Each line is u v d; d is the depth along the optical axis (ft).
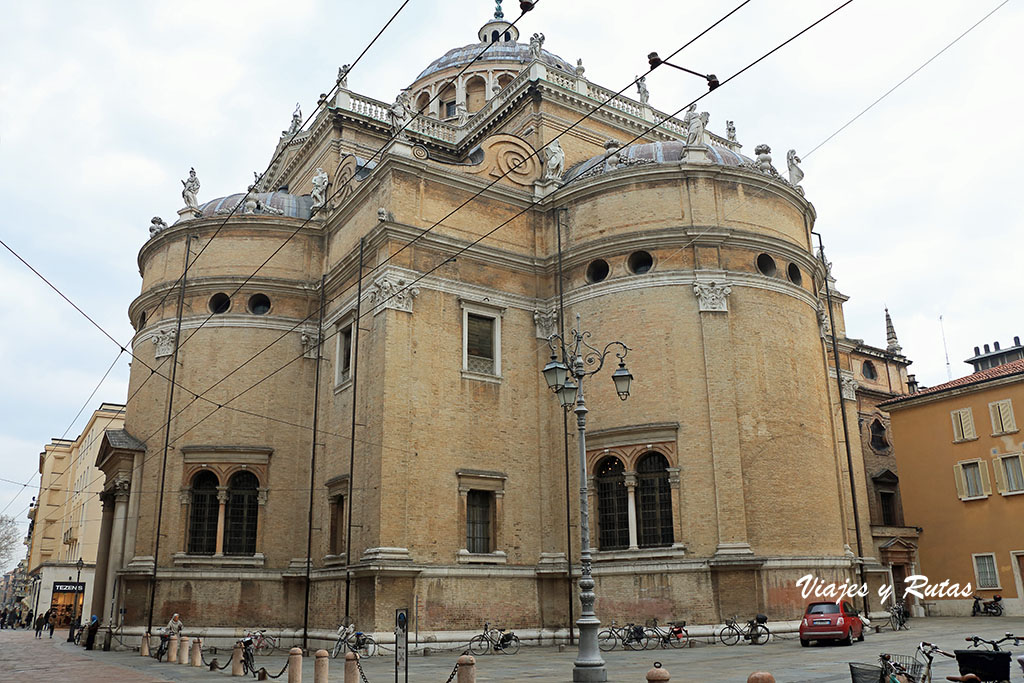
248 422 108.06
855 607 99.76
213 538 105.09
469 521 96.32
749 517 92.17
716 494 91.66
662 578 91.15
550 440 102.99
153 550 104.63
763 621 85.87
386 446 90.38
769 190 106.11
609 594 93.66
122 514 106.32
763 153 111.45
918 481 148.15
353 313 102.94
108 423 229.66
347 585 89.56
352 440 95.96
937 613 141.08
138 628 101.30
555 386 63.93
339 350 106.11
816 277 112.06
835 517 99.40
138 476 107.96
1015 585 131.85
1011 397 136.77
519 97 127.44
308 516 104.88
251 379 109.50
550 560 98.43
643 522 95.25
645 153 111.45
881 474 153.79
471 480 95.81
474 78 167.43
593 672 55.47
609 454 97.45
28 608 279.69
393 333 94.22
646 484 96.02
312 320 113.19
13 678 67.77
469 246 102.01
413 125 141.18
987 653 40.88
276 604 102.32
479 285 102.78
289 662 57.98
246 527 105.60
